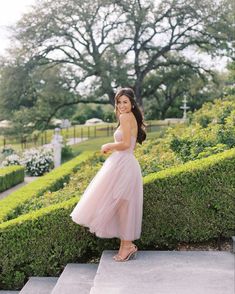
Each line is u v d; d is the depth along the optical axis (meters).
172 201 4.71
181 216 4.71
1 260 4.98
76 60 27.83
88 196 4.41
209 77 30.58
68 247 4.94
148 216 4.73
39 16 26.44
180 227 4.73
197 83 31.14
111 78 26.34
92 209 4.37
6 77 26.72
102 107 55.59
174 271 3.95
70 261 4.96
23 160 18.34
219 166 4.66
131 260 4.29
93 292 3.54
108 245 4.90
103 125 48.31
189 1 26.67
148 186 4.71
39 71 27.17
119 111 4.43
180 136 7.92
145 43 28.55
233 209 4.66
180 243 4.82
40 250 4.96
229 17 27.34
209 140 6.57
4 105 27.50
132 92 4.43
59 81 27.83
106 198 4.32
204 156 5.84
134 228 4.36
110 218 4.34
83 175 7.81
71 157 27.45
